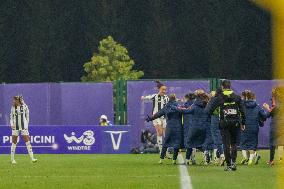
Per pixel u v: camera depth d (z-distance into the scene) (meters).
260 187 37.16
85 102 95.19
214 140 59.31
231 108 50.69
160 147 74.31
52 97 96.00
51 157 77.88
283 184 20.50
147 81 92.88
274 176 45.78
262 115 62.34
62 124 95.75
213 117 59.53
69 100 95.69
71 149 87.38
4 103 95.38
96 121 94.94
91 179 44.59
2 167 59.69
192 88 91.31
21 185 40.44
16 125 67.56
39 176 48.12
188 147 60.28
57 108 95.75
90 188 37.84
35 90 95.81
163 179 43.62
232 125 50.66
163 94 73.75
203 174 48.09
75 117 95.50
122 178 45.03
